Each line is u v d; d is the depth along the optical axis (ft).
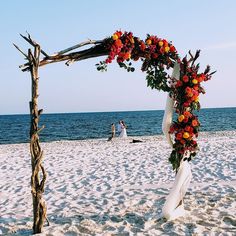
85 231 21.31
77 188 34.65
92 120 316.60
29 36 19.58
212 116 314.96
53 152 61.16
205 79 22.35
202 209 24.62
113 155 54.85
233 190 29.91
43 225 22.63
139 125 207.51
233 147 58.08
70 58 21.09
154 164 45.57
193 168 41.68
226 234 19.88
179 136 21.79
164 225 21.84
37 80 20.07
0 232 22.07
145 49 22.29
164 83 22.53
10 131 185.37
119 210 25.62
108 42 21.48
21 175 42.19
